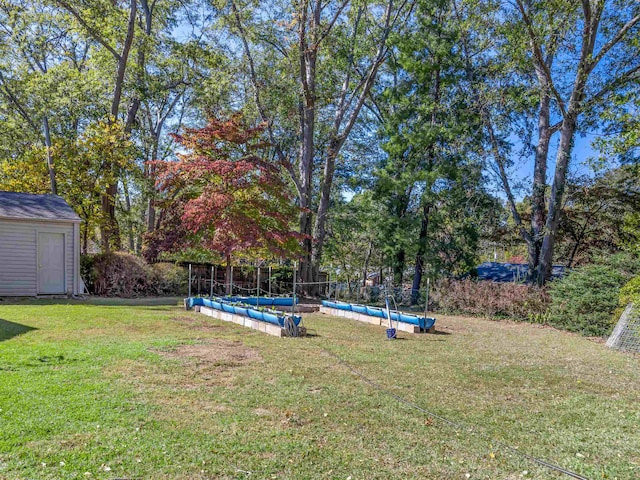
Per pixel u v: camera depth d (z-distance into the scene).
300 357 6.48
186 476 2.88
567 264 20.00
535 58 14.25
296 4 16.88
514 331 10.81
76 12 17.72
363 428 3.87
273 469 3.04
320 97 18.12
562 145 14.62
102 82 19.05
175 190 14.99
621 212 16.95
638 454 3.62
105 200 17.94
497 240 20.72
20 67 19.47
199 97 20.61
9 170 17.28
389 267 21.39
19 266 12.50
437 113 17.98
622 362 7.36
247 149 14.84
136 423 3.65
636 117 11.67
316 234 18.19
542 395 5.21
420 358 6.89
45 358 5.52
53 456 3.01
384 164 19.97
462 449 3.56
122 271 14.71
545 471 3.26
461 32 17.02
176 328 8.46
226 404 4.26
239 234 13.33
